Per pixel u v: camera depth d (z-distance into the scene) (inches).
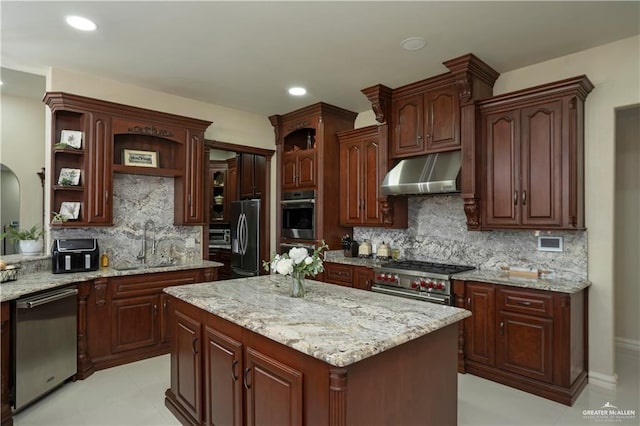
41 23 105.7
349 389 57.3
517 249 138.4
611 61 118.3
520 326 117.4
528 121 124.6
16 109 189.6
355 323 71.1
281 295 95.3
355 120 198.4
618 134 158.7
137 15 101.3
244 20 104.1
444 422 77.3
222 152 277.1
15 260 127.6
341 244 188.9
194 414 92.4
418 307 83.7
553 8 97.5
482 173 134.6
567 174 116.8
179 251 173.3
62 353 117.6
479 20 103.7
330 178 184.9
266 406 69.4
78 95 135.9
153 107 162.6
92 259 138.4
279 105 185.2
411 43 117.6
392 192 153.7
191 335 93.9
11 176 201.5
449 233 158.7
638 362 140.3
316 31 110.3
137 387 119.6
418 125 150.7
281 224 202.8
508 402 110.5
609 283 118.6
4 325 99.3
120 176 157.8
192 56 128.1
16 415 102.8
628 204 156.4
